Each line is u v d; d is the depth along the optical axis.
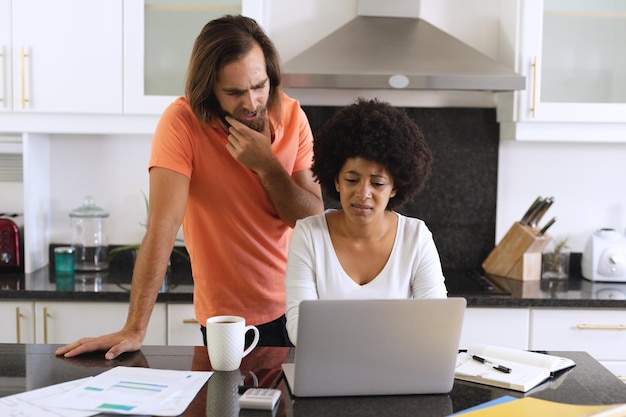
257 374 1.46
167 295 2.60
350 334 1.31
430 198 3.11
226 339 1.45
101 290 2.62
